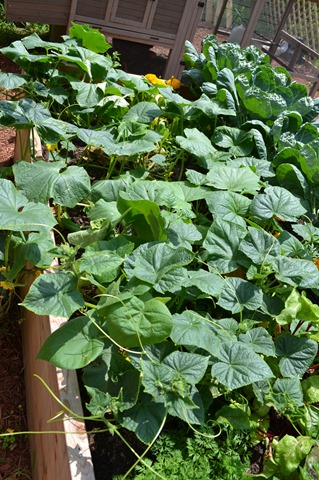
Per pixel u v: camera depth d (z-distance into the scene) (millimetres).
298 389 1537
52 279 1504
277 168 2406
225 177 2139
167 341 1483
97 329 1491
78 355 1404
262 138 2549
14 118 2084
